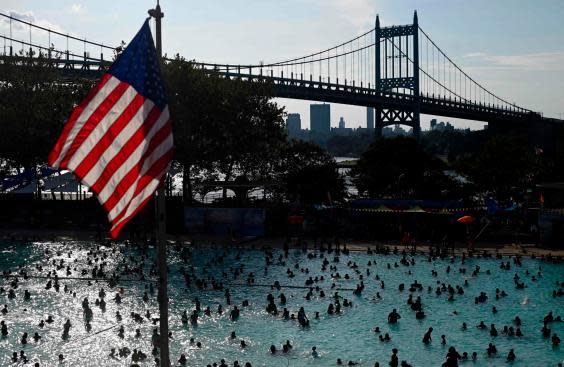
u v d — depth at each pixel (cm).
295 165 12075
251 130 11144
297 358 4494
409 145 11544
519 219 10256
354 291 6134
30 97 10812
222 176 13088
